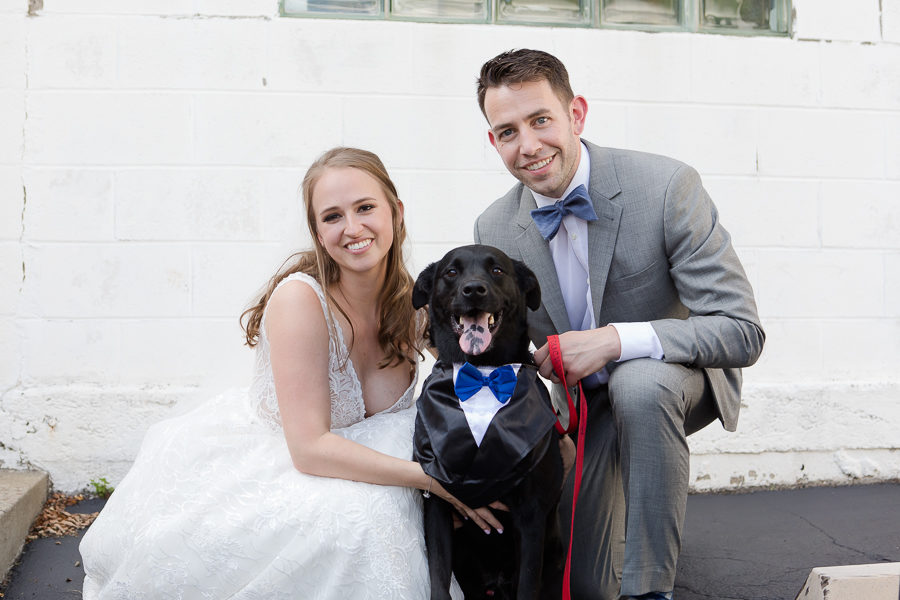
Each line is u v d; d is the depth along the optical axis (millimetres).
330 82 3650
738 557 2895
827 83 3855
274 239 3635
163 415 3527
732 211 3820
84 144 3555
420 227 3711
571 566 2520
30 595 2621
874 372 3854
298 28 3625
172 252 3596
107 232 3568
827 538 3055
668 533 2170
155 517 2143
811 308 3832
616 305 2496
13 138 3523
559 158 2404
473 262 2264
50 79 3535
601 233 2461
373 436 2307
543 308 2611
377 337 2525
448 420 2113
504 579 2402
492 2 3766
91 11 3543
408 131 3693
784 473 3752
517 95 2365
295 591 2062
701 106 3805
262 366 2393
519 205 2662
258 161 3623
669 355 2230
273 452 2271
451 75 3705
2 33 3506
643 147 3797
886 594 2012
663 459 2166
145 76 3572
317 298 2295
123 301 3578
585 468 2541
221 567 2072
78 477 3518
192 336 3605
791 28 3850
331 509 2090
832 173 3859
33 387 3539
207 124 3600
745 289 2359
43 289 3543
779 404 3727
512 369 2203
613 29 3785
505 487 2090
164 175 3590
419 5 3736
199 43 3592
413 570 2125
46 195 3541
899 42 3877
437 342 2354
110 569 2189
